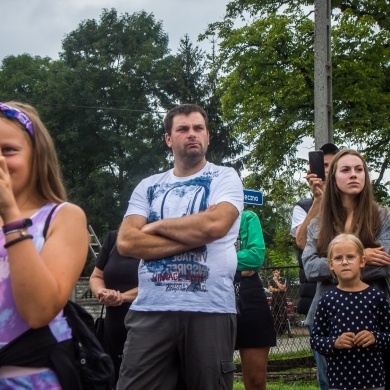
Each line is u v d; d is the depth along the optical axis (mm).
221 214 4574
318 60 13031
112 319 5844
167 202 4820
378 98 24000
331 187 5074
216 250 4617
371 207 5023
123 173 48781
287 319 10133
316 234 5160
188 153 4824
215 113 46969
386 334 4699
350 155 5039
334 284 5016
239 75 25828
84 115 48156
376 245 4941
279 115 25516
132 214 4871
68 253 2740
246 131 25750
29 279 2551
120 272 5871
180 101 49344
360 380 4664
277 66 25562
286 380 10125
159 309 4590
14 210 2590
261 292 5918
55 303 2613
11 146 2830
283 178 25375
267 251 28062
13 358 2682
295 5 25375
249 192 10328
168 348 4598
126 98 49125
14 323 2693
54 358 2717
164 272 4617
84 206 46562
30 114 2945
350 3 25328
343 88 24141
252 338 5828
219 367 4539
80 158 48812
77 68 48656
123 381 4691
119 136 48188
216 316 4562
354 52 24578
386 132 23562
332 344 4695
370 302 4734
